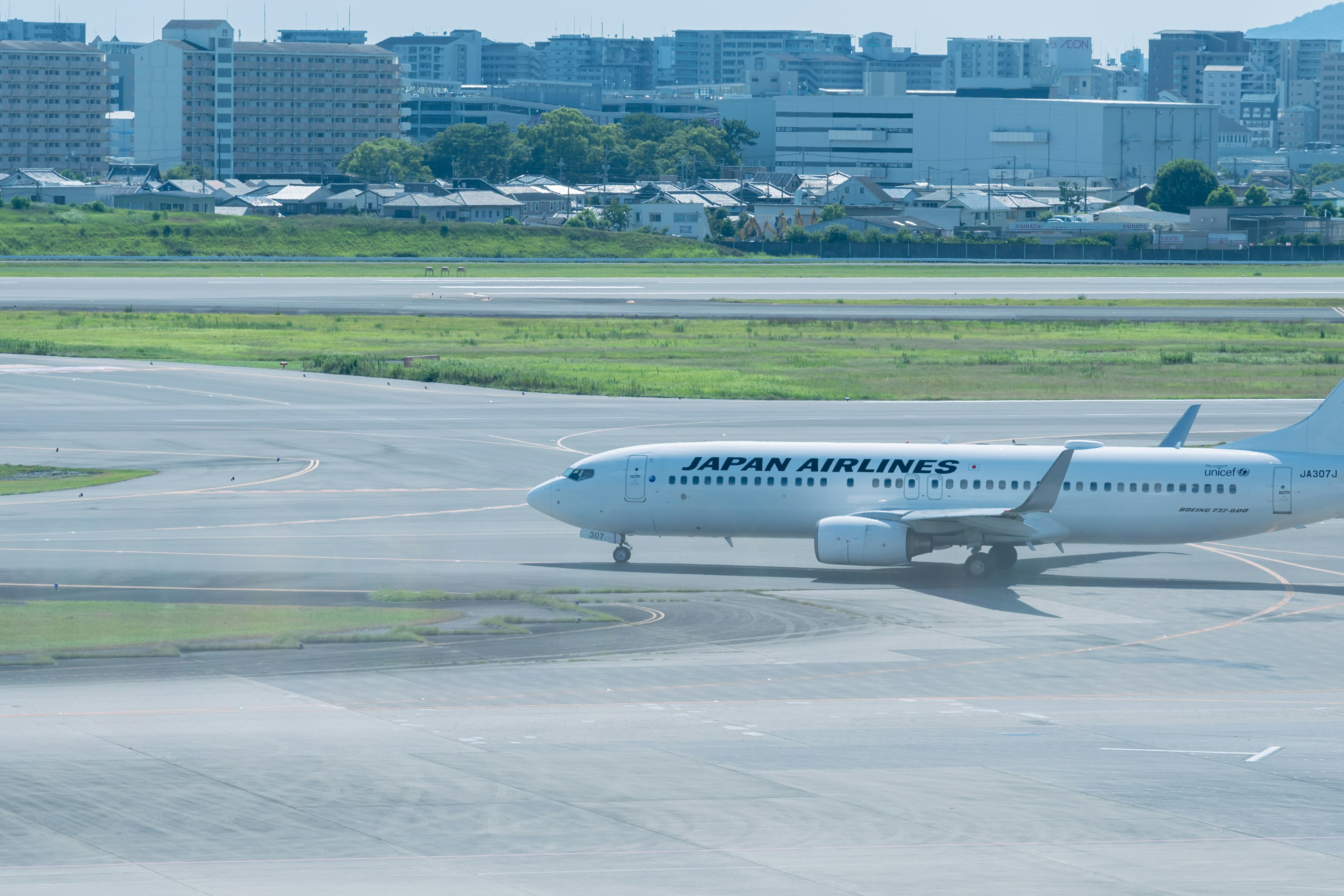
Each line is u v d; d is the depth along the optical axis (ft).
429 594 537.65
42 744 350.43
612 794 320.70
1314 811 315.37
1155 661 456.45
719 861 282.15
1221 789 329.31
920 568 616.39
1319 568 621.72
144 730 364.17
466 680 420.36
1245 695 415.03
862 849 289.33
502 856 283.59
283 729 367.04
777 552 647.15
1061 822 306.35
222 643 454.40
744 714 388.78
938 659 454.40
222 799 313.94
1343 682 431.02
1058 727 380.37
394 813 306.76
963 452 600.80
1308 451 588.09
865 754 354.13
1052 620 517.55
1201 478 583.17
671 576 591.37
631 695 406.82
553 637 477.36
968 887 270.26
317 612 510.58
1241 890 270.26
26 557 606.96
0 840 287.69
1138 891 269.44
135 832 293.43
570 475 620.90
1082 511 590.14
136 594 538.47
